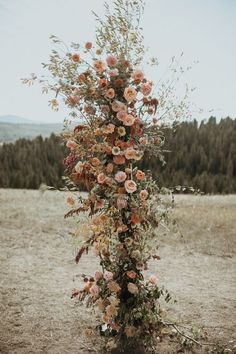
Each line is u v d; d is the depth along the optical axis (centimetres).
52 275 771
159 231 1082
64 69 435
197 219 1273
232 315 598
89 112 439
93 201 432
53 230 1132
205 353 470
